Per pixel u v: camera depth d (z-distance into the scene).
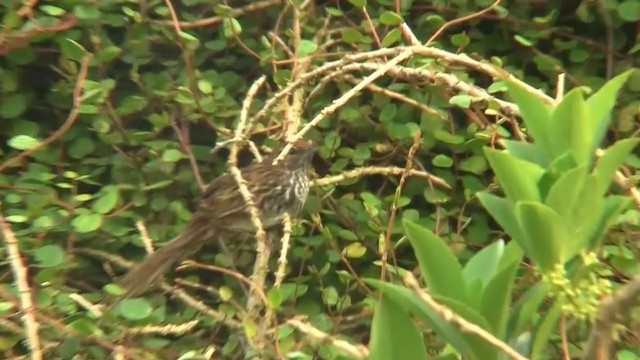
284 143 4.03
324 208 4.09
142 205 4.05
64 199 4.05
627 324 3.89
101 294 4.02
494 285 3.70
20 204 4.02
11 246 3.90
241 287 4.06
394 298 3.71
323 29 4.09
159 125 4.06
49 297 3.92
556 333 3.91
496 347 3.69
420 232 3.70
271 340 3.91
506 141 3.74
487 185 4.09
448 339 3.71
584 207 3.68
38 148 3.99
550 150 3.71
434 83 4.00
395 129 4.07
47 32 4.02
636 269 3.94
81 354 3.92
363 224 4.07
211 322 3.99
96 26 4.07
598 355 3.69
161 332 3.91
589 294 3.69
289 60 4.05
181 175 4.08
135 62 4.09
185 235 4.02
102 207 3.97
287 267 4.06
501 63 4.06
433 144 4.09
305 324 3.88
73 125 4.08
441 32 4.09
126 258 4.06
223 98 4.08
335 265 4.08
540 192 3.69
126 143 4.07
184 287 4.07
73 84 4.07
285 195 4.03
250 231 4.04
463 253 4.05
